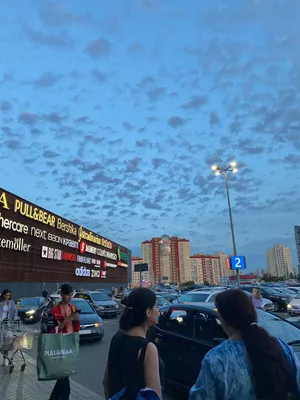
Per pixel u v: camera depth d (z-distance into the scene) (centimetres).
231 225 2877
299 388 187
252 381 179
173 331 643
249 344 187
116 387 229
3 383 685
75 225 4659
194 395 187
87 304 1359
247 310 199
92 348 1134
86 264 5053
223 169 2983
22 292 3175
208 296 1320
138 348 230
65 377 489
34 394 615
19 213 3197
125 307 249
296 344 523
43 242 3675
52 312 547
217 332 567
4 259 2934
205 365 189
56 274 3959
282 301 2352
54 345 485
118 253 6900
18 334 783
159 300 2220
